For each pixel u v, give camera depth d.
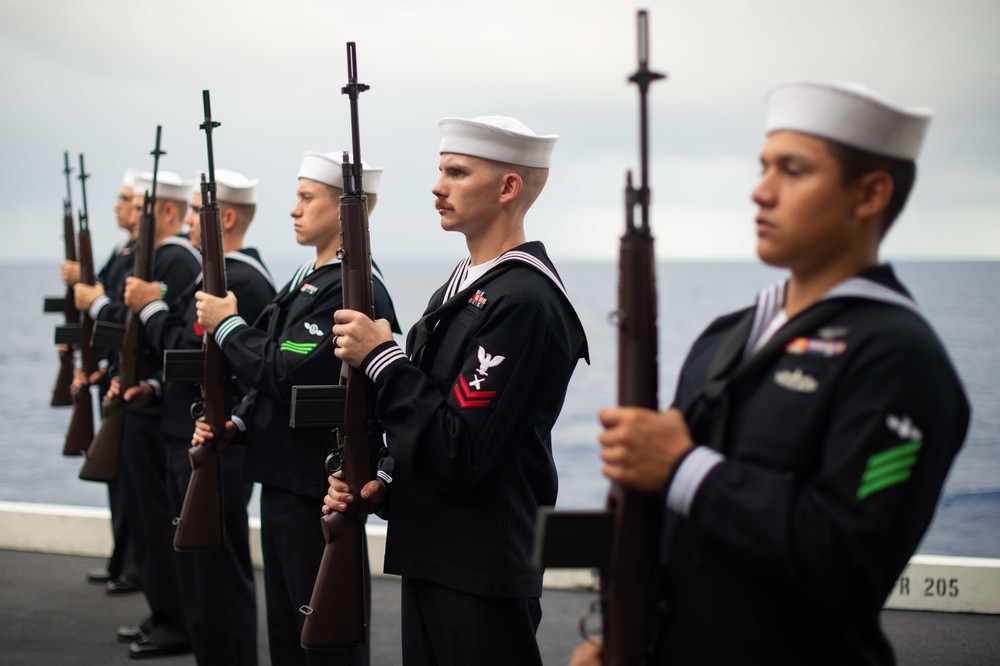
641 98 1.54
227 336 2.91
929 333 1.40
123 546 4.41
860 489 1.36
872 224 1.47
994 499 5.55
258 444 2.93
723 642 1.48
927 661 3.47
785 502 1.38
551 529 1.55
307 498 2.84
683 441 1.47
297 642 2.93
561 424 10.43
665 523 1.60
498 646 2.28
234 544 3.34
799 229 1.45
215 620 3.28
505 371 2.21
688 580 1.53
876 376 1.37
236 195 3.63
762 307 1.58
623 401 1.54
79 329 4.47
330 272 2.92
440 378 2.32
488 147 2.39
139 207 4.39
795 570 1.38
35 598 4.36
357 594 2.45
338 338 2.35
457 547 2.29
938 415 1.37
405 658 2.41
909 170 1.47
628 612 1.54
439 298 2.51
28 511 5.02
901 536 1.37
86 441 4.41
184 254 3.99
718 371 1.55
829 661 1.46
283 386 2.77
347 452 2.44
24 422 8.71
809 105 1.44
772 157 1.47
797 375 1.44
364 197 2.41
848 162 1.43
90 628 4.00
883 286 1.45
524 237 2.50
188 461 3.53
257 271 3.53
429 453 2.20
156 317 3.62
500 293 2.28
